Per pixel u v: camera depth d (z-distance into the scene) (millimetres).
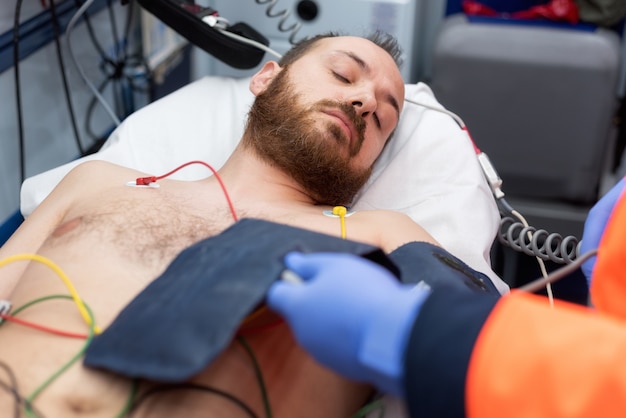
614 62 1954
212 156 1580
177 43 2527
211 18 1630
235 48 1633
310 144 1284
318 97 1320
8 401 860
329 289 627
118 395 864
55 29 1745
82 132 2068
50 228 1245
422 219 1401
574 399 513
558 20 2082
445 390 562
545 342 539
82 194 1281
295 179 1338
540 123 2055
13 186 1758
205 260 868
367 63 1383
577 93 1994
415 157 1503
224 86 1727
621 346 521
